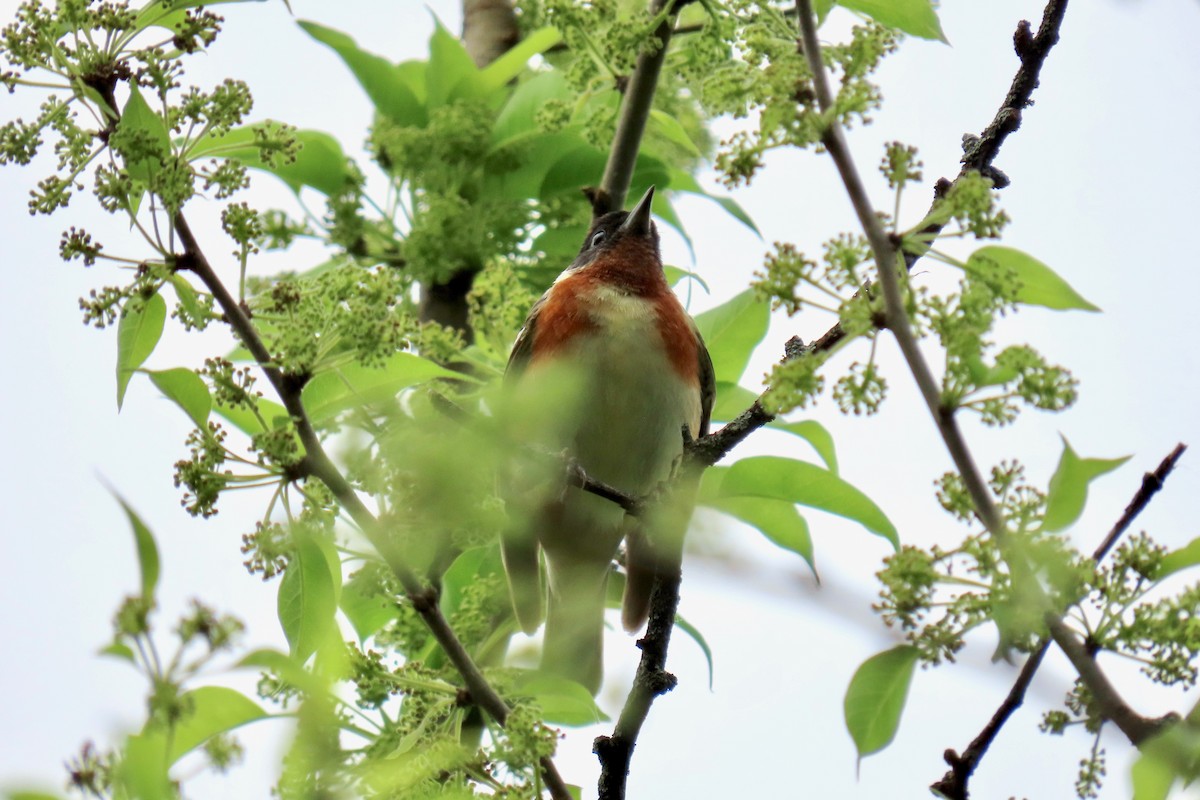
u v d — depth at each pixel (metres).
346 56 12.37
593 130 11.30
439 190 12.05
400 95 12.54
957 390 5.33
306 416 6.87
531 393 4.90
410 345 7.80
